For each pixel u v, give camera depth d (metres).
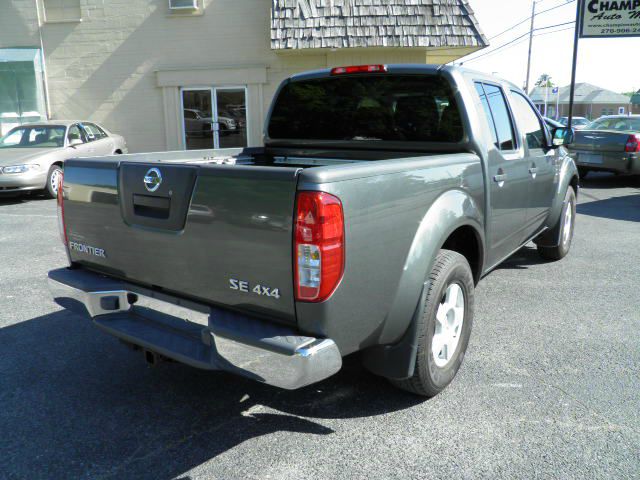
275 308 2.56
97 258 3.34
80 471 2.74
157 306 3.03
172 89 14.82
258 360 2.51
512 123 4.52
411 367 3.06
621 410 3.24
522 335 4.34
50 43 14.85
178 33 14.59
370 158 4.38
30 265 6.39
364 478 2.66
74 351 4.13
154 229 2.93
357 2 13.36
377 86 4.17
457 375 3.68
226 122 14.94
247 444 2.96
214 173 2.65
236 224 2.59
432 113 3.96
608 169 12.80
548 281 5.74
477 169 3.72
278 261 2.49
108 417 3.23
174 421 3.19
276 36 13.06
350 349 2.72
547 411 3.23
